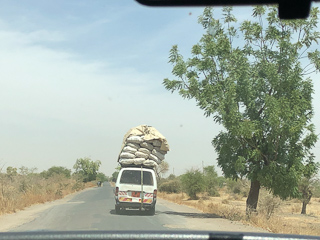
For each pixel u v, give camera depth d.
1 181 23.73
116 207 18.84
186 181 46.34
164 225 14.41
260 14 19.22
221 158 19.78
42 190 34.38
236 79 18.98
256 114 19.34
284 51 18.59
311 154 18.45
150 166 20.22
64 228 12.94
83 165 125.12
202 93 18.84
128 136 20.11
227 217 18.58
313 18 18.52
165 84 20.19
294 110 17.58
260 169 18.64
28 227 13.32
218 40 19.70
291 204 41.56
